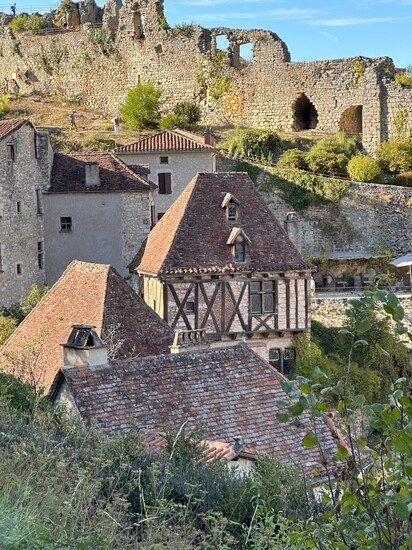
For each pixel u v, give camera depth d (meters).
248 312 38.44
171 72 77.00
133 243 49.09
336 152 63.41
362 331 10.57
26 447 12.59
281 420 10.24
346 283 55.84
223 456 16.52
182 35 76.38
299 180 61.47
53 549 9.95
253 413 20.19
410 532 9.80
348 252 59.09
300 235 61.19
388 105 68.06
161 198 58.28
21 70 83.81
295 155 62.62
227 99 74.81
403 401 9.73
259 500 13.38
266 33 73.25
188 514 12.64
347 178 61.78
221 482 14.02
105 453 13.87
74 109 79.75
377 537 10.04
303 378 10.19
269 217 39.88
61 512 10.98
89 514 11.59
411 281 53.69
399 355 40.00
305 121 73.31
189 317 37.75
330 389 10.32
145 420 19.56
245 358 21.48
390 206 60.41
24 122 46.91
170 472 13.30
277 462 15.15
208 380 20.77
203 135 63.72
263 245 39.09
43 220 48.59
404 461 9.90
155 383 20.39
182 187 58.28
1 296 44.94
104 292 27.62
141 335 27.03
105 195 48.69
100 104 80.44
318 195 61.19
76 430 14.88
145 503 12.26
